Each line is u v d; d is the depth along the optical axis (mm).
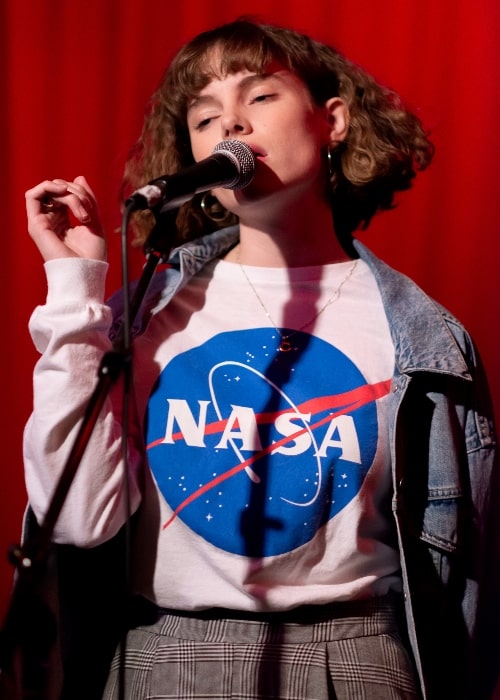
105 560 3260
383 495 3096
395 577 3129
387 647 2975
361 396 3100
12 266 5742
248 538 2959
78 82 5703
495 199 5266
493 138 5242
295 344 3197
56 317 2975
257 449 3020
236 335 3227
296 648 2898
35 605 2951
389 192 3715
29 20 5727
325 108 3492
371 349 3217
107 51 5688
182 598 2986
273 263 3406
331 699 2844
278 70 3273
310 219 3404
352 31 5375
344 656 2906
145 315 3299
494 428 3348
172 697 2859
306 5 5430
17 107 5734
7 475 5711
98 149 5676
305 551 2963
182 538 3020
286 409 3062
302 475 2988
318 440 3020
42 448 2914
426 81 5301
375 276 3414
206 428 3064
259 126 3193
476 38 5230
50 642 3014
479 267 5293
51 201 3195
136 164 3799
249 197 3180
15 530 5707
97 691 3197
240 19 3602
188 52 3328
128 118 5645
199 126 3350
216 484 3008
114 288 5434
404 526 3074
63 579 3225
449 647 3236
